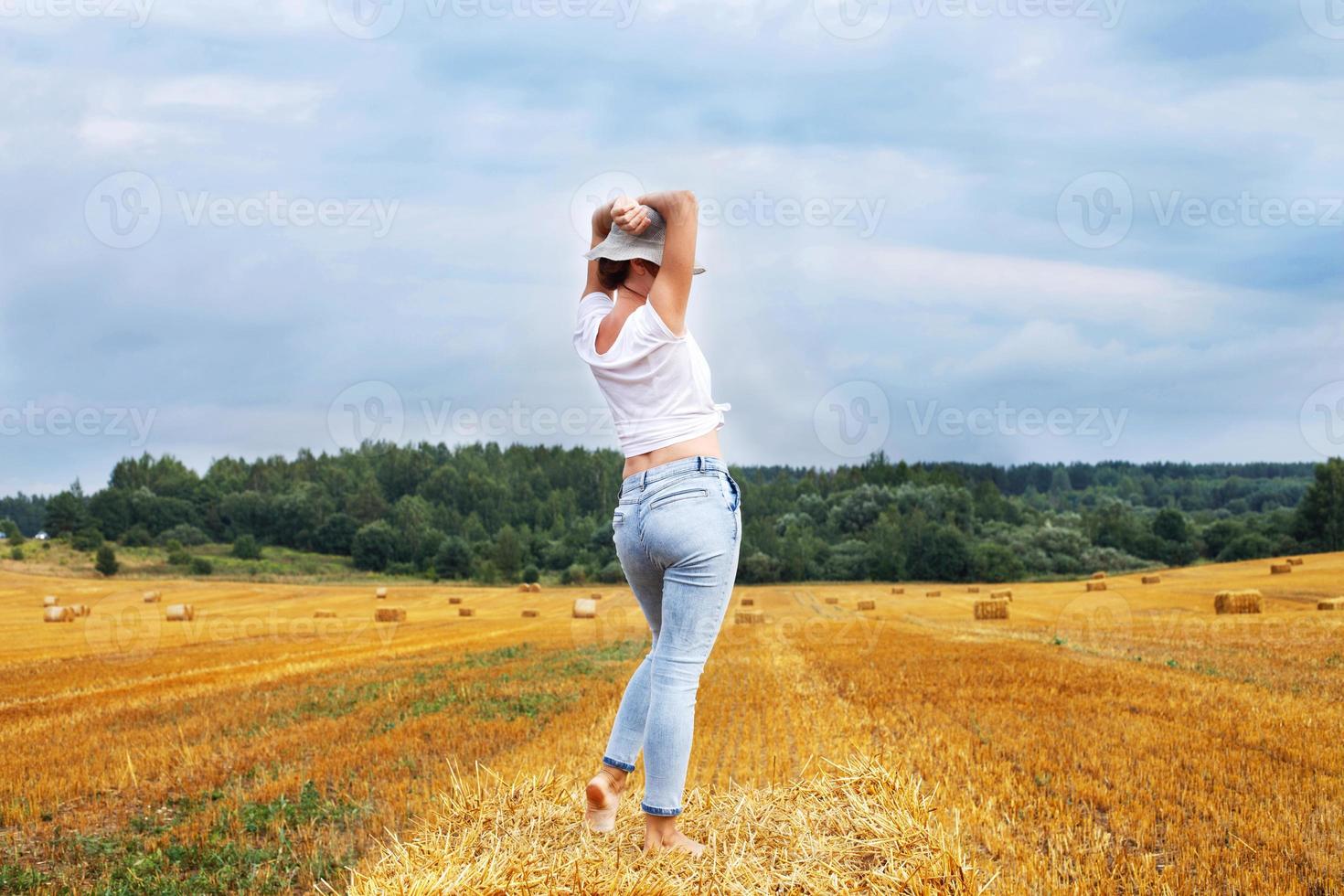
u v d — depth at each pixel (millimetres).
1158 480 138000
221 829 7402
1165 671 16156
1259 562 59781
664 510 2672
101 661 23766
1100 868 5480
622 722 2980
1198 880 5168
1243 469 136250
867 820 2926
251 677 19422
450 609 52312
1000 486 141250
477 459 118750
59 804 8578
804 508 100062
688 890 2467
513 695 15781
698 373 2764
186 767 10047
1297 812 6562
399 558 92000
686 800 3242
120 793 9016
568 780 3367
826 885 2572
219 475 108438
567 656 24094
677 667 2717
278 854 6605
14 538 89688
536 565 93375
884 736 10469
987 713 11891
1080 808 6992
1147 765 8258
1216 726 10273
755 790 3354
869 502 94062
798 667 19484
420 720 13023
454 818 3098
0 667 22344
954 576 80688
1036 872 5371
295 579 81000
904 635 29016
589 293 2971
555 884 2441
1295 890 4910
